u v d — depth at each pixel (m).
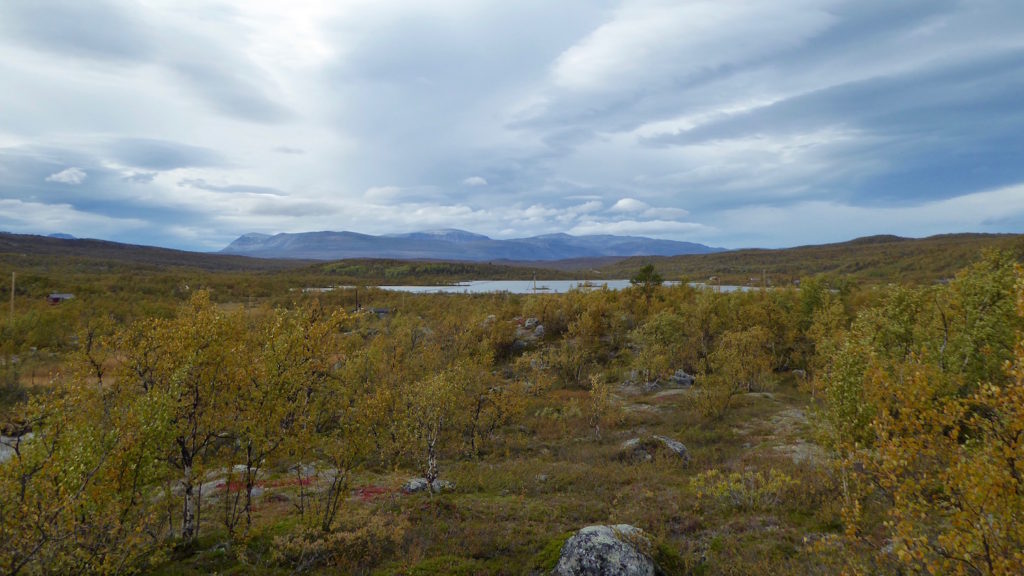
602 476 21.28
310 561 12.64
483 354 48.56
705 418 32.81
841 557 11.30
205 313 14.51
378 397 16.08
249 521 13.63
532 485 20.55
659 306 69.38
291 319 14.94
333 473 21.64
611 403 37.25
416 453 23.12
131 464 11.15
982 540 6.70
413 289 170.12
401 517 15.83
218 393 14.16
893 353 24.00
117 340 14.10
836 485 16.22
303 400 14.91
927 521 9.97
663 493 18.34
